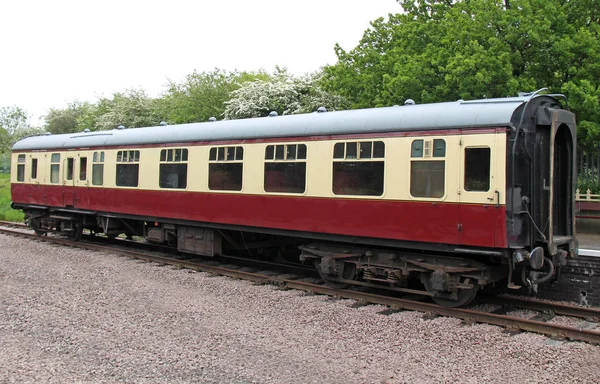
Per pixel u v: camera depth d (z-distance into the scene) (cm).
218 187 1114
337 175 916
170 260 1224
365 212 877
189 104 2991
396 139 841
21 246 1475
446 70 1455
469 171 765
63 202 1541
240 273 1075
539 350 634
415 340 679
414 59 1591
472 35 1481
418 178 818
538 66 1448
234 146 1082
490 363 598
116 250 1377
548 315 796
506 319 741
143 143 1291
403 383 539
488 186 746
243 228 1081
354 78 1838
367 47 1908
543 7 1466
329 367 582
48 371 564
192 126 1204
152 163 1266
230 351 629
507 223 738
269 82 2647
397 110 868
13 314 777
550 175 765
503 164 733
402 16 1855
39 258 1272
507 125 732
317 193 941
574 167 834
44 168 1617
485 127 750
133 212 1316
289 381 543
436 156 797
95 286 964
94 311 795
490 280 795
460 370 575
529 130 771
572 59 1415
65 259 1269
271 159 1017
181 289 962
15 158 1747
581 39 1389
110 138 1398
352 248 941
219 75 3092
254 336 686
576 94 1327
